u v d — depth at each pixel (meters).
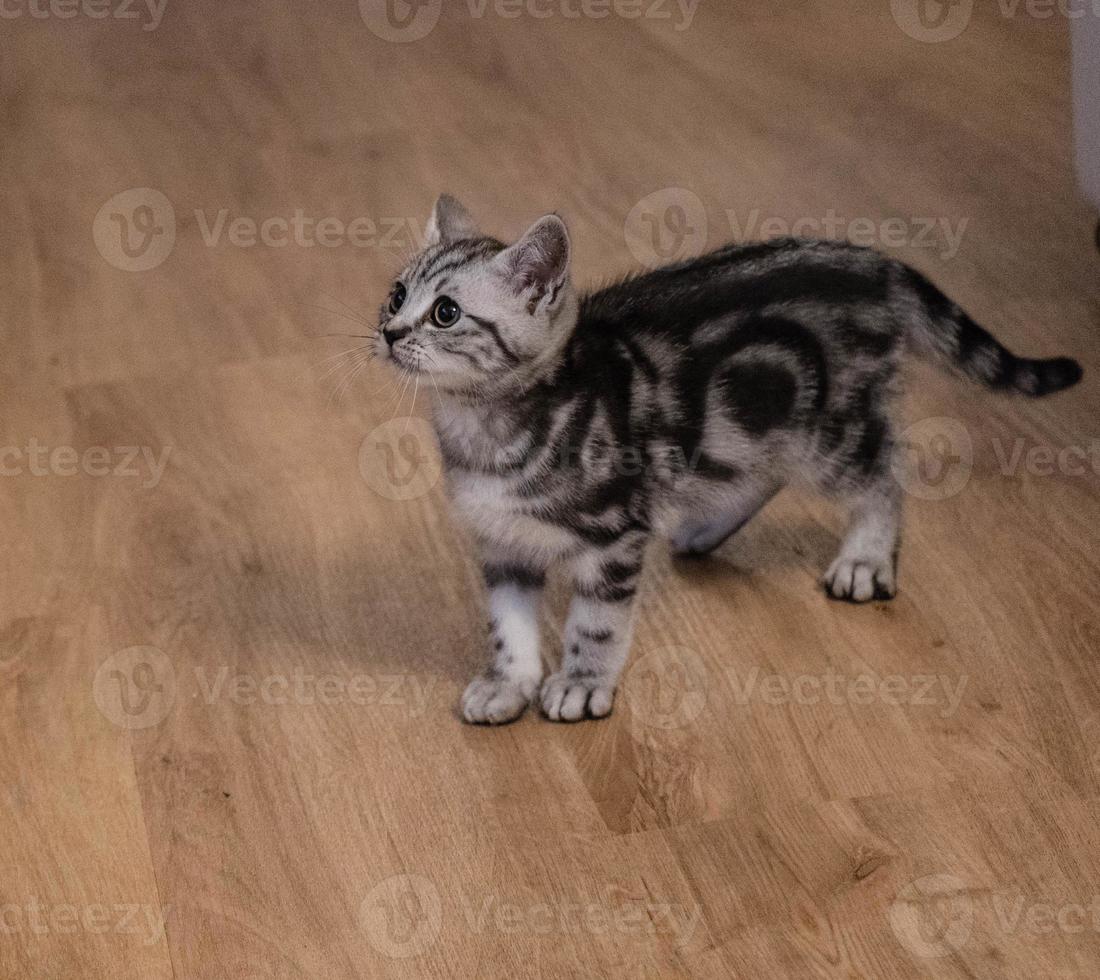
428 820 1.26
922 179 1.75
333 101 1.97
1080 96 1.48
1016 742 1.29
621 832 1.25
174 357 1.62
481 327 1.27
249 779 1.29
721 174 1.79
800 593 1.39
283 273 1.71
